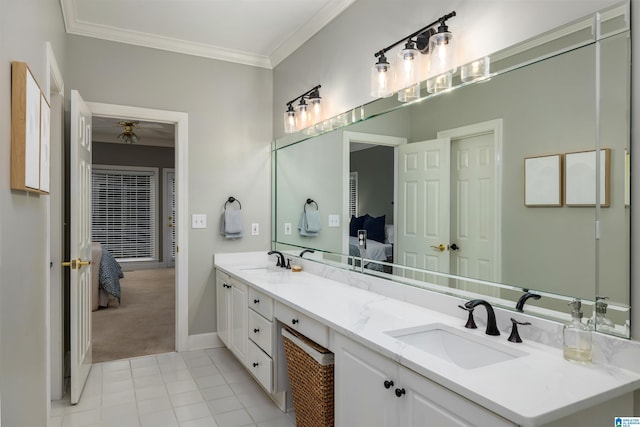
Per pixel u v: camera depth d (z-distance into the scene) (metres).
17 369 1.26
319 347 1.96
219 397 2.65
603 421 1.17
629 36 1.22
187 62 3.52
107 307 5.09
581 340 1.28
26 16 1.42
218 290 3.54
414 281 2.08
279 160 3.72
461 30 1.83
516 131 1.54
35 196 1.56
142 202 8.30
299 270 3.20
